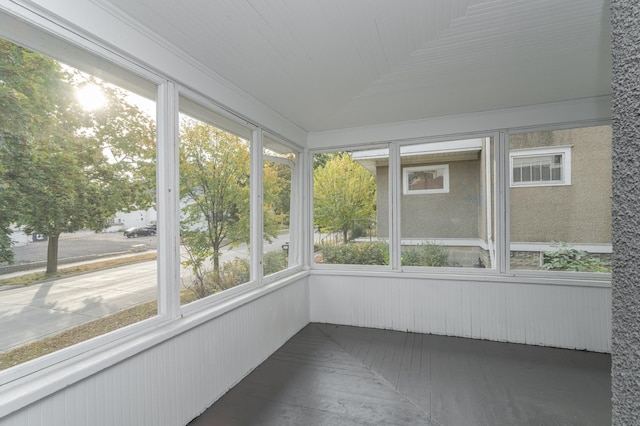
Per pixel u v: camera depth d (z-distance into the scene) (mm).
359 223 4027
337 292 3977
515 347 3211
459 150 3650
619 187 450
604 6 1792
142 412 1757
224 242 2625
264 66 2354
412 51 2254
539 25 1961
